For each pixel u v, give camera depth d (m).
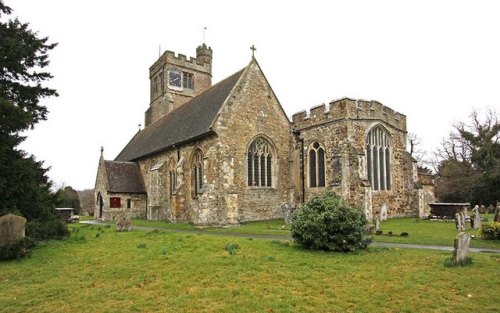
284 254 12.71
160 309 7.70
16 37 16.41
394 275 9.93
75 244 15.81
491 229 15.41
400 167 29.75
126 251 13.83
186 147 30.17
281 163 29.83
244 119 27.83
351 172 25.61
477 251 13.20
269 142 29.34
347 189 25.61
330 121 27.36
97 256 13.09
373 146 27.80
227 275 10.09
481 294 8.30
